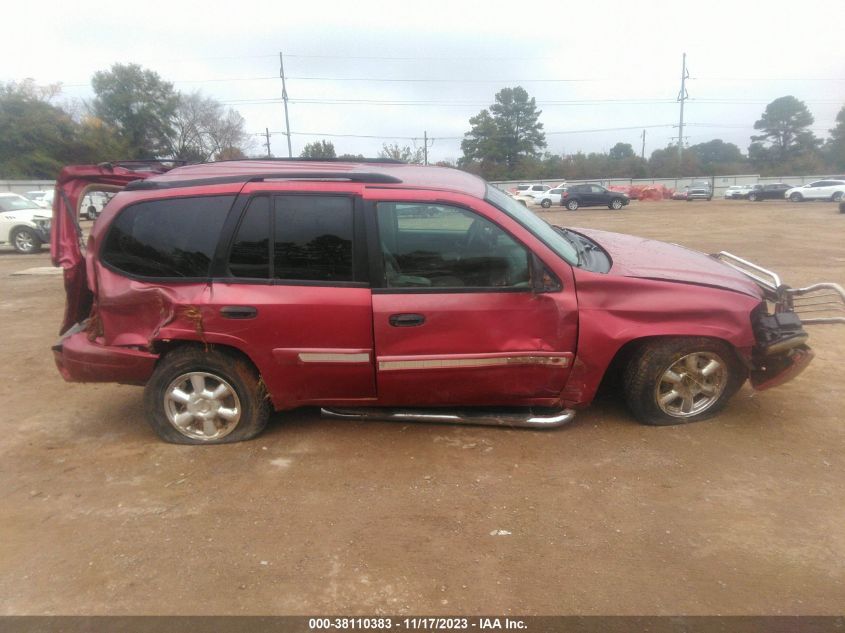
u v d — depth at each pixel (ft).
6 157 148.46
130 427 13.79
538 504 10.28
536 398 12.36
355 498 10.59
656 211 105.70
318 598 8.18
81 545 9.46
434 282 11.69
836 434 12.53
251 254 11.71
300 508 10.33
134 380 12.61
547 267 11.58
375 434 13.00
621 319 11.69
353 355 11.73
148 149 185.16
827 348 18.49
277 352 11.78
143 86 177.99
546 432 12.84
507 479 11.08
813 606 7.89
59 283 33.04
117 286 11.95
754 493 10.48
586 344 11.73
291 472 11.53
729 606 7.91
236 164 14.70
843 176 212.43
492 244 11.67
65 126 156.04
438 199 11.55
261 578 8.60
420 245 11.63
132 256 11.94
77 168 13.07
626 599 8.06
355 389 12.25
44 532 9.83
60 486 11.25
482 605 8.00
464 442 12.51
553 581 8.43
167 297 11.69
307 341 11.73
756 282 13.56
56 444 12.98
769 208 103.40
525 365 11.88
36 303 27.61
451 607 7.97
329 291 11.57
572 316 11.60
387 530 9.66
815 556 8.86
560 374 12.00
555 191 134.41
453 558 8.95
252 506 10.43
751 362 12.53
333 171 13.35
